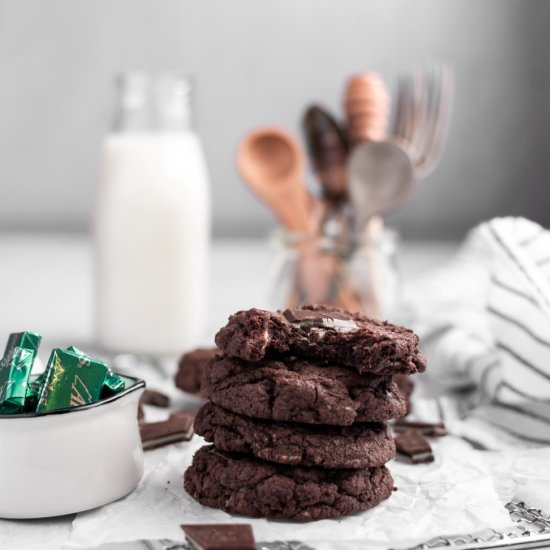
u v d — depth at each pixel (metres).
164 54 1.46
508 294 0.70
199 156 0.87
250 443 0.57
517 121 1.51
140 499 0.59
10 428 0.56
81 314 0.98
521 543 0.55
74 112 1.46
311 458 0.57
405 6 1.48
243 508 0.57
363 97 0.81
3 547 0.55
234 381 0.58
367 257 0.80
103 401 0.58
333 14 1.48
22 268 1.22
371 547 0.55
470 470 0.62
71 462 0.57
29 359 0.59
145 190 0.84
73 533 0.56
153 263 0.84
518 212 1.53
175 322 0.85
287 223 0.83
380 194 0.79
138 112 0.85
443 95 0.83
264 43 1.48
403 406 0.59
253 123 1.49
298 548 0.55
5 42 1.43
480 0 1.48
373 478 0.58
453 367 0.75
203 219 0.87
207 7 1.46
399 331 0.60
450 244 1.44
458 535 0.56
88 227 1.49
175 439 0.65
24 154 1.46
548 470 0.63
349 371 0.58
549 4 1.48
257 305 1.01
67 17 1.43
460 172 1.51
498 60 1.49
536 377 0.68
